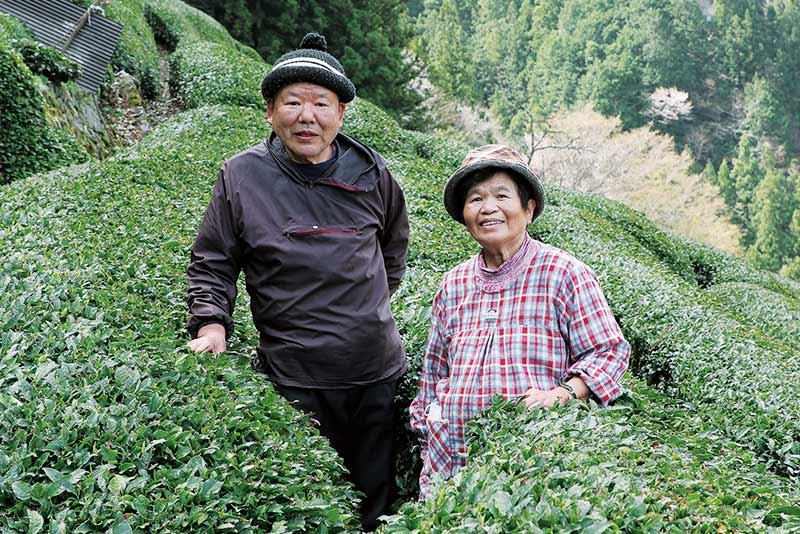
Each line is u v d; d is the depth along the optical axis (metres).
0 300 3.46
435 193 8.94
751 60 61.47
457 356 2.93
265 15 29.66
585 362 2.78
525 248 2.90
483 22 77.44
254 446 2.72
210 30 24.84
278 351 3.12
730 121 60.88
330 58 3.09
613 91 58.84
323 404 3.16
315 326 3.07
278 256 3.05
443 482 2.46
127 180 6.95
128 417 2.68
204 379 3.02
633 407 3.64
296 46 30.45
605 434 2.61
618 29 63.03
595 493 2.15
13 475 2.31
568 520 2.00
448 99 37.03
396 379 3.30
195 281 3.15
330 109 3.04
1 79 9.74
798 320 9.97
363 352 3.12
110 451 2.46
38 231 4.84
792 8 63.69
